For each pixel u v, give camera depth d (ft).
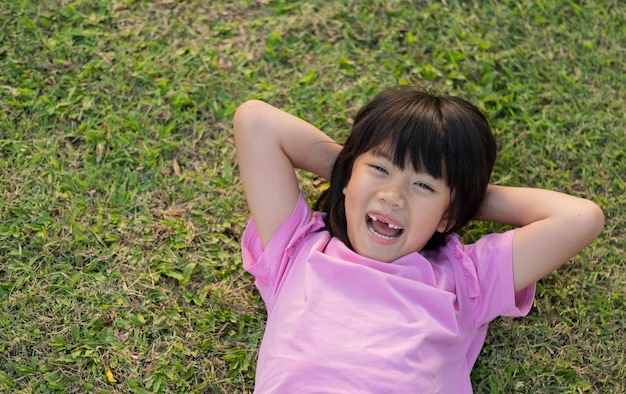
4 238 7.60
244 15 8.96
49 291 7.44
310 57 8.75
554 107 8.58
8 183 7.84
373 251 6.73
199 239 7.83
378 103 6.82
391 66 8.73
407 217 6.56
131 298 7.52
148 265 7.66
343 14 8.97
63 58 8.49
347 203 6.78
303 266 6.89
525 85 8.67
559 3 9.12
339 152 7.33
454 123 6.63
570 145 8.36
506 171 8.24
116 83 8.41
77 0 8.79
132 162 8.09
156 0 8.91
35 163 7.96
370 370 6.29
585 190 8.22
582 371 7.46
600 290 7.79
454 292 6.93
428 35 8.89
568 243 6.83
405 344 6.41
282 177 7.04
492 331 7.58
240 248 7.84
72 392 7.11
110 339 7.31
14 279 7.47
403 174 6.53
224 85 8.52
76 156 8.07
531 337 7.60
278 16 8.94
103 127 8.21
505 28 8.96
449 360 6.69
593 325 7.61
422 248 7.12
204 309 7.55
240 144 7.09
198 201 7.98
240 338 7.47
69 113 8.25
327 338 6.44
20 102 8.23
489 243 7.02
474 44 8.86
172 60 8.61
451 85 8.61
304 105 8.47
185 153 8.21
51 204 7.80
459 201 6.86
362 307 6.58
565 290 7.77
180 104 8.36
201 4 8.96
